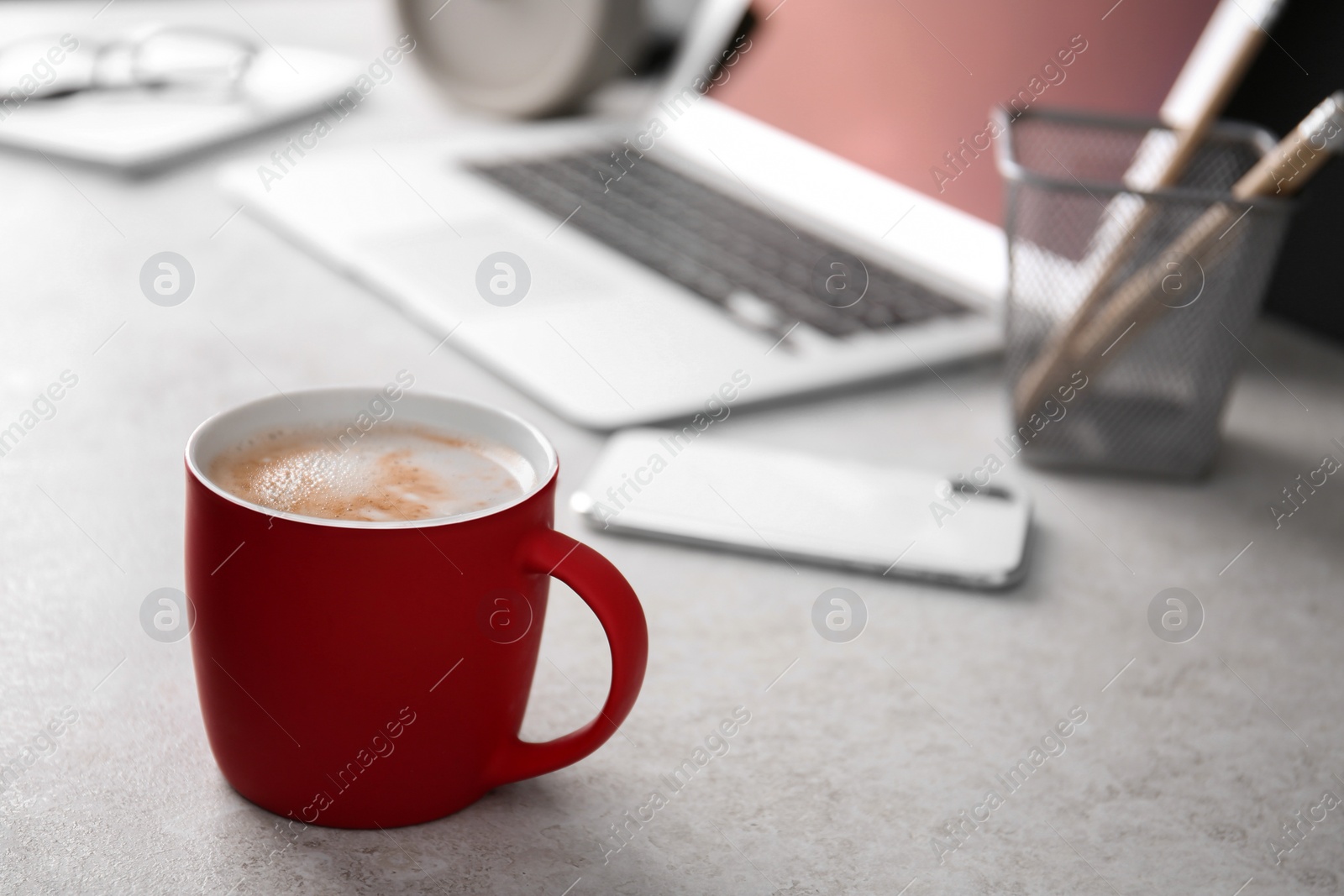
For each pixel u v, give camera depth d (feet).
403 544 2.31
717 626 2.71
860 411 3.17
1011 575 2.80
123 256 3.39
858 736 2.58
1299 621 2.82
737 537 2.81
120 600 2.66
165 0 5.03
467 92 4.10
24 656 2.57
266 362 3.13
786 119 3.86
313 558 2.30
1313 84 3.47
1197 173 3.25
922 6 3.68
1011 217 3.04
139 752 2.47
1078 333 3.01
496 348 3.13
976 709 2.63
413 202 3.59
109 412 2.99
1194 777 2.57
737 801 2.49
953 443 3.10
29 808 2.40
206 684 2.38
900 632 2.73
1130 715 2.64
